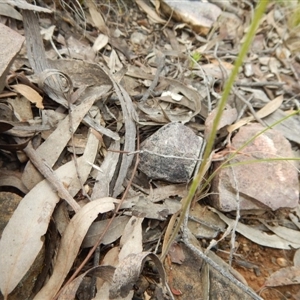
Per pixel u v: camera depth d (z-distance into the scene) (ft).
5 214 0.49
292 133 0.76
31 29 0.65
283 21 0.99
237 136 0.67
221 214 0.61
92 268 0.46
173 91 0.73
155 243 0.56
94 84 0.66
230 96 0.79
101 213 0.53
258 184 0.61
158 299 0.51
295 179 0.62
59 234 0.51
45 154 0.56
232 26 0.95
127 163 0.58
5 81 0.56
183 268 0.54
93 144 0.59
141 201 0.56
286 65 0.92
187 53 0.86
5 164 0.55
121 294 0.44
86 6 0.81
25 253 0.46
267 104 0.79
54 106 0.63
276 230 0.63
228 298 0.53
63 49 0.73
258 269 0.58
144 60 0.80
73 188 0.55
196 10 0.90
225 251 0.59
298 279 0.58
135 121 0.62
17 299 0.45
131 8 0.89
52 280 0.46
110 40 0.80
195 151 0.60
